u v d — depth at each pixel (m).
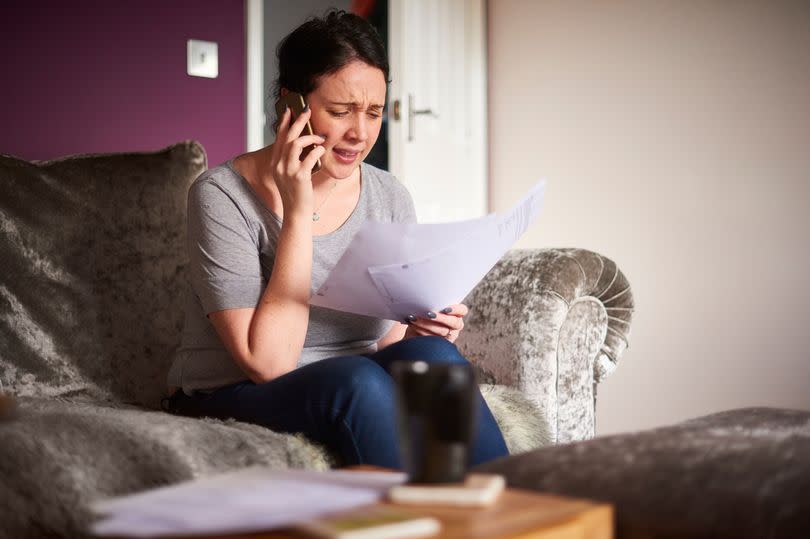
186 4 2.98
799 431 1.30
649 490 0.93
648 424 3.78
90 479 1.13
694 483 0.92
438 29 3.99
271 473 0.91
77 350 1.82
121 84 2.86
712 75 3.62
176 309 1.93
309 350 1.70
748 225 3.52
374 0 4.30
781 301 3.43
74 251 1.86
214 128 3.06
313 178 1.70
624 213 3.88
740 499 0.88
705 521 0.88
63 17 2.74
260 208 1.65
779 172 3.44
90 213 1.89
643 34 3.81
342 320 1.71
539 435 1.76
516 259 2.07
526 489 0.99
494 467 1.06
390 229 1.39
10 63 2.65
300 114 1.61
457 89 4.13
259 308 1.56
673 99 3.73
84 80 2.79
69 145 2.77
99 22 2.81
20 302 1.79
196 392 1.66
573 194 4.04
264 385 1.51
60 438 1.16
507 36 4.25
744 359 3.53
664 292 3.75
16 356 1.77
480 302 2.05
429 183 3.94
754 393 3.50
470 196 4.24
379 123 1.70
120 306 1.88
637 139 3.84
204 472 1.25
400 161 3.79
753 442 1.02
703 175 3.64
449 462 0.84
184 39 2.98
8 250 1.80
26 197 1.84
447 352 1.51
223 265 1.58
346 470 0.98
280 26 4.83
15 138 2.67
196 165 2.04
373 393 1.37
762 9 3.48
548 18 4.11
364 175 1.81
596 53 3.96
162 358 1.90
